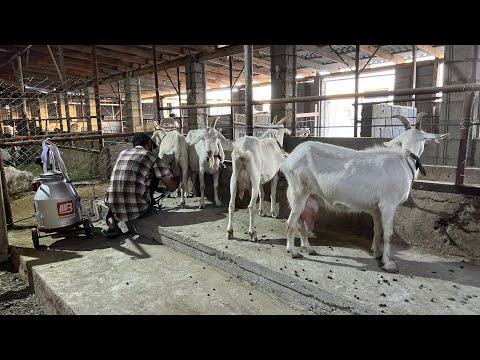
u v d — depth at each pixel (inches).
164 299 116.5
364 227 151.6
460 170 122.6
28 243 176.1
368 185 115.1
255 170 149.4
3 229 167.5
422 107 542.9
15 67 573.0
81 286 126.6
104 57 563.8
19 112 558.9
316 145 127.3
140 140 184.7
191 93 561.0
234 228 167.5
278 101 196.1
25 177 325.4
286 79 440.1
